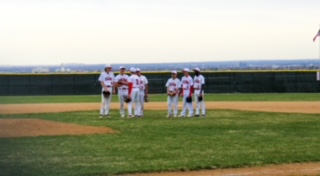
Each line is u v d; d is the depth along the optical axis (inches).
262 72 1898.4
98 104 1375.5
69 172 460.8
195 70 1002.1
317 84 1887.3
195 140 661.9
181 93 1011.9
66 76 1884.8
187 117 991.6
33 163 504.4
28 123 810.2
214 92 1903.3
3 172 461.4
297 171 467.8
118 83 994.1
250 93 1883.6
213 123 870.4
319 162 510.6
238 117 985.5
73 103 1423.5
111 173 458.9
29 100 1578.5
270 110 1147.9
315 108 1195.3
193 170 474.0
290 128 793.6
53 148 594.9
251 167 486.6
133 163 503.5
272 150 579.2
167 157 535.8
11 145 616.1
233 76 1900.8
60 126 791.1
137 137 689.6
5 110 1170.6
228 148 594.9
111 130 761.6
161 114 1067.9
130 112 994.7
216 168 481.7
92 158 531.5
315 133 732.0
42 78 1877.5
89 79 1889.8
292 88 1893.5
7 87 1862.7
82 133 725.9
